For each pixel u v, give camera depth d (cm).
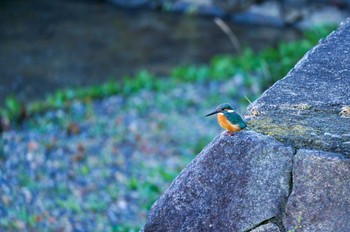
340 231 447
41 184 1226
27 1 2488
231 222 461
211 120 1510
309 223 451
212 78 1739
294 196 452
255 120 488
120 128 1481
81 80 1870
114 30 2267
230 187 460
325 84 530
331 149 458
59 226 1059
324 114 492
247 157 457
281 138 466
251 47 2134
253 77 1673
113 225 1052
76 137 1435
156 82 1723
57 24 2297
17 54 2050
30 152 1351
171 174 1211
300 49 1523
